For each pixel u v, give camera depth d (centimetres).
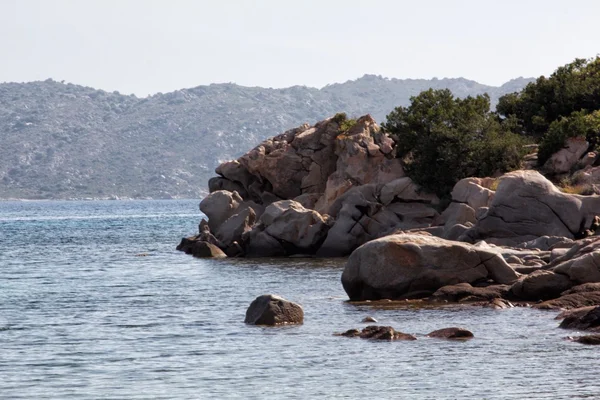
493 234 7475
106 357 4031
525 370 3616
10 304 6000
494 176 9975
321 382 3491
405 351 4028
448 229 8244
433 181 10131
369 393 3319
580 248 5656
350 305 5531
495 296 5397
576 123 9706
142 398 3294
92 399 3291
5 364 3903
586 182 8919
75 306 5862
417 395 3281
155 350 4181
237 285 6981
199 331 4697
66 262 9844
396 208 10038
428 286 5609
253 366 3791
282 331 4622
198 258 10019
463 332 4316
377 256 5622
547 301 5206
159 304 5900
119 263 9588
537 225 7362
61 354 4116
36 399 3300
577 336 4272
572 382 3409
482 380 3475
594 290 5184
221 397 3291
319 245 9862
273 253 9888
